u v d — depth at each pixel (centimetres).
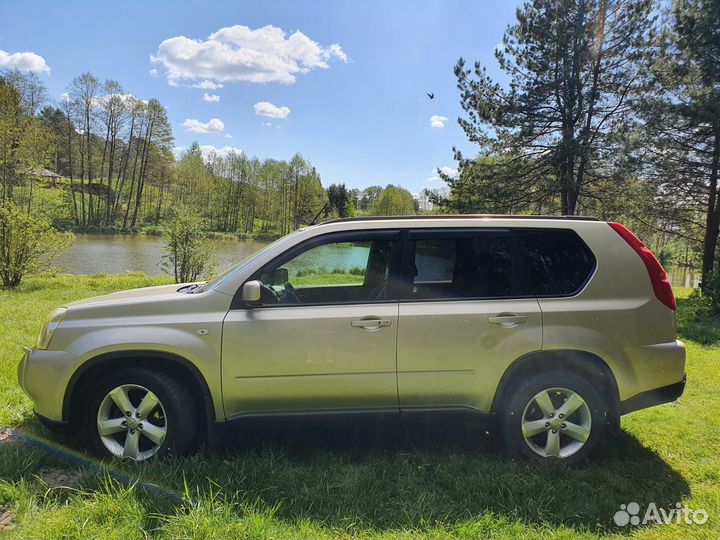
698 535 249
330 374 309
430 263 326
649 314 323
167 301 318
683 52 1403
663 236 1881
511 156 1838
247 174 7456
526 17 1672
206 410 309
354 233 330
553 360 319
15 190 2539
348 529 249
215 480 286
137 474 291
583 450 317
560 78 1645
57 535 236
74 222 5506
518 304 318
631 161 1505
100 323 314
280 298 333
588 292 323
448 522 255
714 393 501
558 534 247
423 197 2581
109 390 312
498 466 312
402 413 316
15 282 1392
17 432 362
